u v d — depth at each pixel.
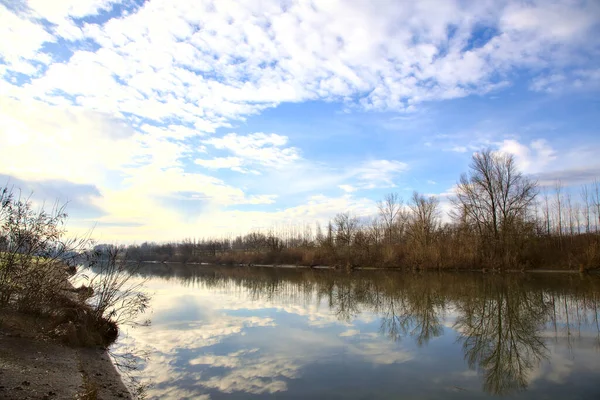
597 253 44.16
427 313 21.77
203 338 15.98
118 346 14.25
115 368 11.54
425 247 54.91
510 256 47.81
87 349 12.74
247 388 10.34
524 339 15.91
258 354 13.64
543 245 50.41
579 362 12.90
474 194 50.78
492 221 50.19
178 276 54.66
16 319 12.44
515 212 48.09
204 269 75.00
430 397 9.92
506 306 23.73
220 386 10.45
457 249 52.22
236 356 13.37
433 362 12.88
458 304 24.70
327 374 11.56
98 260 15.32
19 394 7.51
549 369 12.20
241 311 23.03
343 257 66.00
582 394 10.15
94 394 8.40
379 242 67.62
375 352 14.00
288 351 14.05
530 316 20.59
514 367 12.38
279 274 56.09
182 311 22.97
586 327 18.00
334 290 33.81
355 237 67.69
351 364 12.58
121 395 9.30
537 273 45.28
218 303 26.47
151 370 11.68
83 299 15.68
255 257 87.31
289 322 19.45
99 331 14.66
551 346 14.88
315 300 27.73
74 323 13.58
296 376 11.37
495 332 17.12
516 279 39.09
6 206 12.55
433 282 38.03
